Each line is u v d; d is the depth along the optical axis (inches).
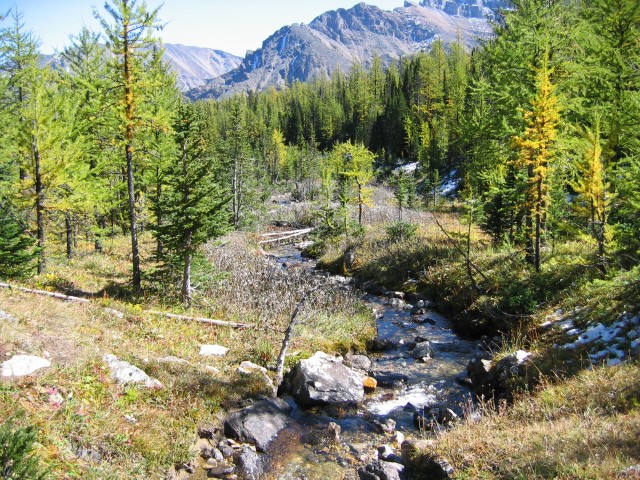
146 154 748.0
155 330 474.6
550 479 216.4
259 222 1695.4
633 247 510.0
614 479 196.4
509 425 311.3
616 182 524.1
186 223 567.8
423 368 522.3
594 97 674.8
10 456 161.6
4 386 276.5
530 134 575.5
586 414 275.7
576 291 535.2
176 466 293.4
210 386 384.5
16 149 628.4
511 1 690.8
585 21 644.1
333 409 411.8
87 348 362.0
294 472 308.0
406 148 3174.2
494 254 800.3
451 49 3850.9
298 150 3730.3
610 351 371.6
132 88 618.2
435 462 273.9
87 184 692.7
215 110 5344.5
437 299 784.9
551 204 701.9
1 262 556.4
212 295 671.8
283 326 585.6
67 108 682.8
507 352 472.7
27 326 366.0
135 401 331.0
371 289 907.4
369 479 289.0
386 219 1551.4
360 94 4188.0
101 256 909.2
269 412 372.2
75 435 268.2
